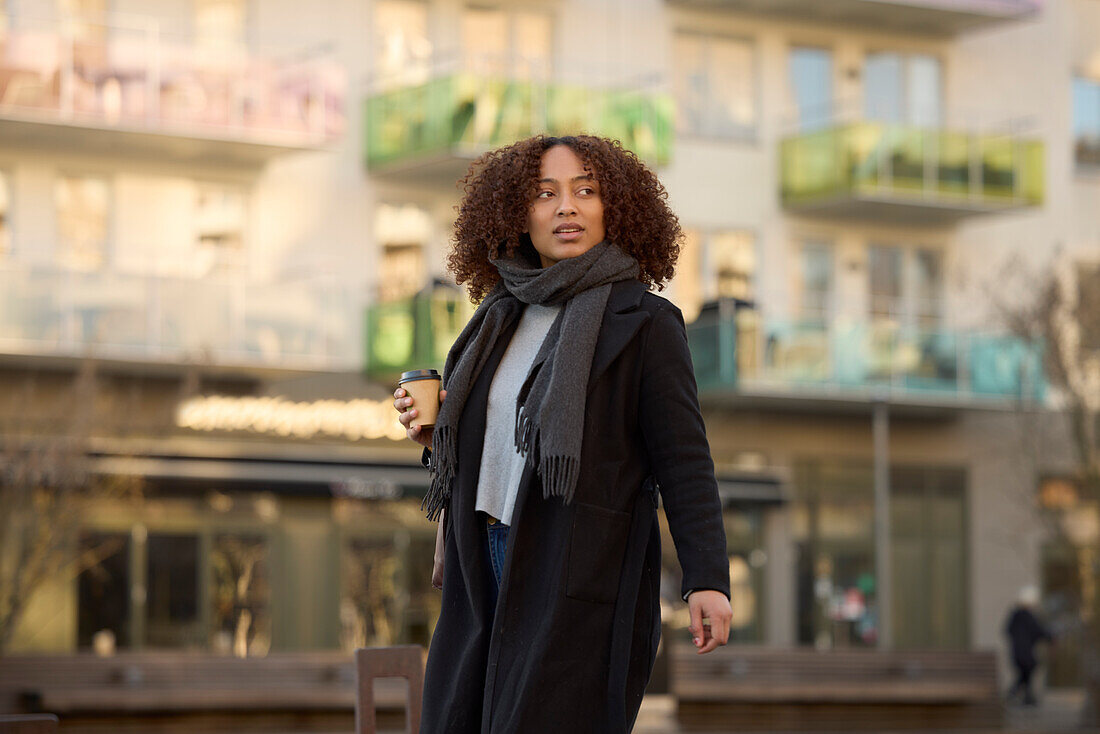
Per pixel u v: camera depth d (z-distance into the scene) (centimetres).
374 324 3225
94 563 2845
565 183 427
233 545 3086
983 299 3781
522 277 423
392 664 570
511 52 3453
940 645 3716
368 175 3334
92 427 2648
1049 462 3544
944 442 3753
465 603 423
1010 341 3494
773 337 3328
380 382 3269
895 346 3434
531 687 396
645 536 411
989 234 3844
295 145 3092
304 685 2312
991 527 3766
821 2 3612
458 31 3422
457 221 447
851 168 3534
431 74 3347
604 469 406
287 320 3056
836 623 3606
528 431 402
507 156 436
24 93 2891
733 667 2611
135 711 2230
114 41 2958
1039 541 3769
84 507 2612
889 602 3659
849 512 3638
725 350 3291
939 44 3841
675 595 3061
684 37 3612
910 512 3716
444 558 440
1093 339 3148
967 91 3853
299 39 3278
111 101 2947
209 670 2278
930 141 3584
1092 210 3962
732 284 3609
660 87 3538
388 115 3288
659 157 3406
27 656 2205
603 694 402
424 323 3186
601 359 408
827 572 3606
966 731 2642
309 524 3164
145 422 3019
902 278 3766
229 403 3114
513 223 430
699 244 3588
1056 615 3766
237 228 3216
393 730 2302
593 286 418
